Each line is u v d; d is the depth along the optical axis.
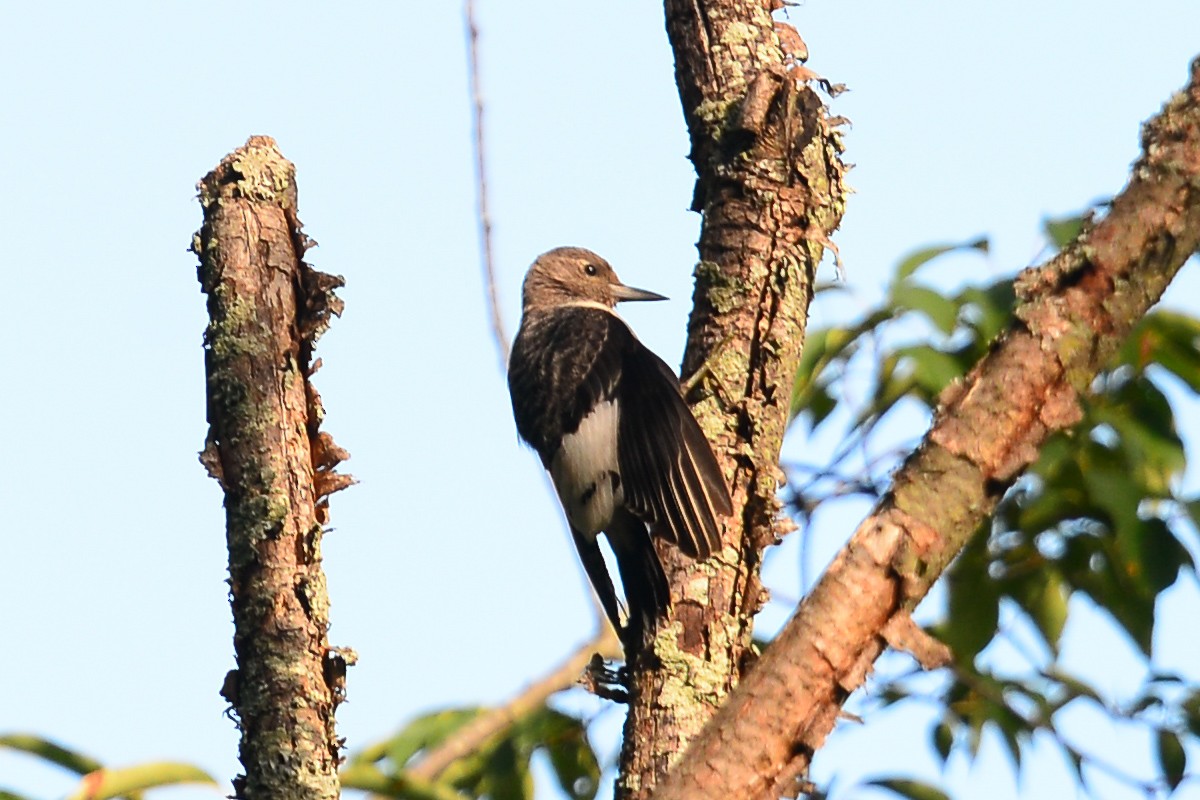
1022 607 11.20
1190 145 6.96
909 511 6.77
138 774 7.91
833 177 10.00
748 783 6.50
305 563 7.46
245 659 7.35
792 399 10.73
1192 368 10.57
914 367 10.91
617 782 8.56
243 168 7.87
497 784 10.29
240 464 7.51
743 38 10.23
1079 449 10.81
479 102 9.55
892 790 9.84
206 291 7.78
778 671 6.60
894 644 6.66
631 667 8.88
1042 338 6.91
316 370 7.74
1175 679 10.44
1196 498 10.48
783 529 9.25
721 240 9.80
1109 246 6.95
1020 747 10.77
